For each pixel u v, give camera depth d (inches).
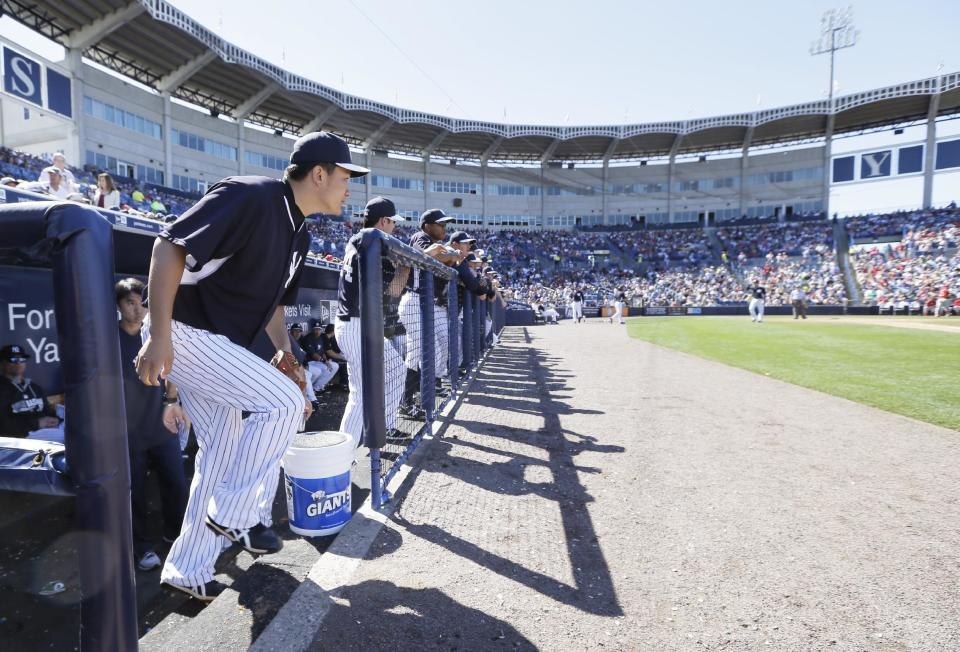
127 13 988.6
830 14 1705.2
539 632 71.2
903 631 71.3
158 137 1263.5
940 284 1239.5
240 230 71.4
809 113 1732.3
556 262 1854.1
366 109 1589.6
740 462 147.1
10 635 49.3
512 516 110.3
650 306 1432.1
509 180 2078.0
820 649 67.6
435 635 70.3
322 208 83.0
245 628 71.9
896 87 1609.3
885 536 100.7
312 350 281.6
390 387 145.9
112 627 45.4
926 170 1695.4
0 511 46.1
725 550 95.2
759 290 999.6
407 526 104.8
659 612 76.1
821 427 187.5
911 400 235.5
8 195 113.7
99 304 43.8
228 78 1304.1
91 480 43.7
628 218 2081.7
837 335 641.0
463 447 161.2
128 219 145.1
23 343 119.6
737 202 1980.8
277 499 132.8
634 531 103.3
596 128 1904.5
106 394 44.3
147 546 108.5
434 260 165.3
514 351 474.0
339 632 70.5
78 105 1055.0
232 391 78.0
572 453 155.7
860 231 1684.3
